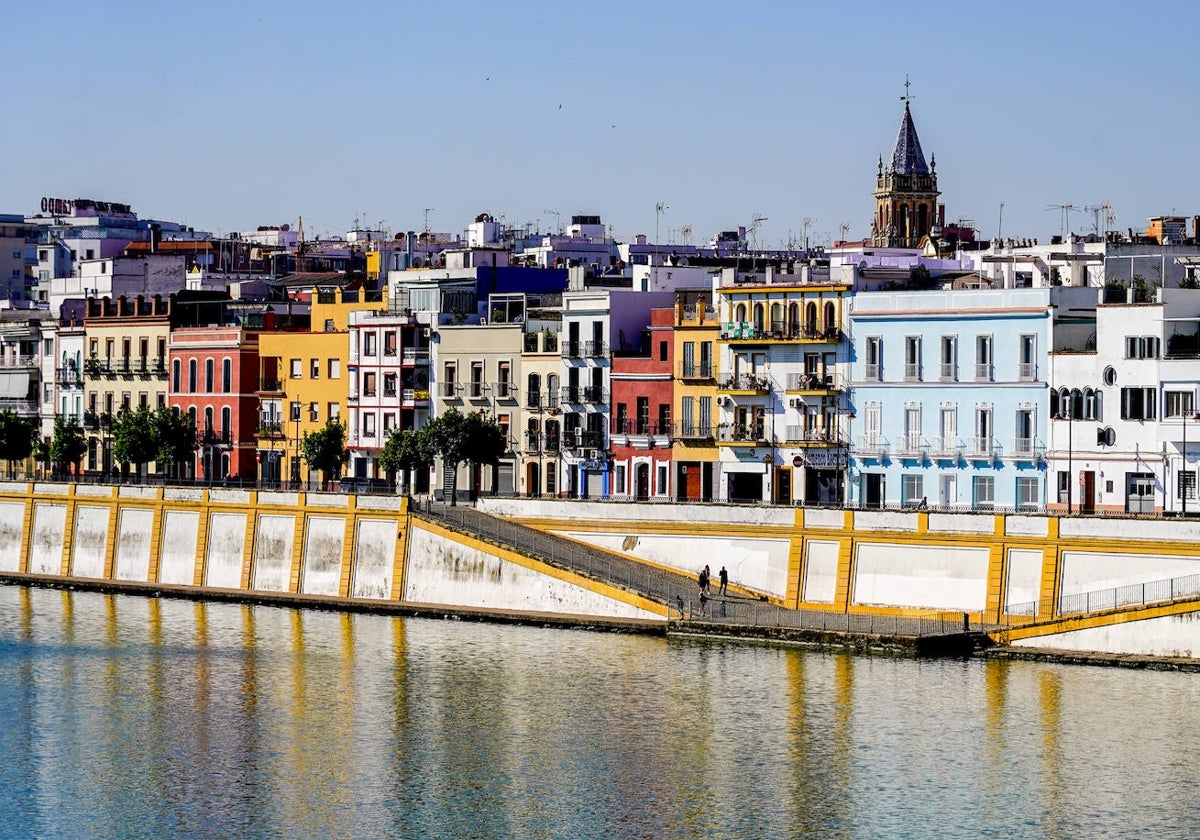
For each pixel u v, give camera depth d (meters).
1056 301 179.25
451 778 131.25
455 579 180.75
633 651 162.25
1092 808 124.06
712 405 196.88
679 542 175.88
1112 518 155.00
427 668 158.62
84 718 146.62
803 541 169.25
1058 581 156.88
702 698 147.12
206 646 169.50
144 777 132.62
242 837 121.06
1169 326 171.50
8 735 142.38
